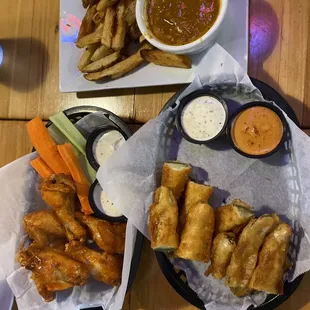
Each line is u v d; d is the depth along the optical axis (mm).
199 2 410
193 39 410
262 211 414
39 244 451
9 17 523
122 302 411
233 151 427
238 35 430
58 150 462
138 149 424
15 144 505
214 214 407
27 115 507
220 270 397
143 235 430
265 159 417
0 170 459
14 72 516
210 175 431
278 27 443
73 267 429
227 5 403
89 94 490
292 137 397
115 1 441
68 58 479
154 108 471
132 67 447
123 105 479
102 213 450
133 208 418
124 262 411
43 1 514
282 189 410
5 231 462
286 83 436
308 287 409
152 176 428
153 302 445
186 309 438
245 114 407
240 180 423
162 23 418
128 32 452
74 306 445
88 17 466
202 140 414
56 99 502
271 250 378
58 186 446
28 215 457
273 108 398
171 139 440
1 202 461
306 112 428
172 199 405
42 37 512
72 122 481
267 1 447
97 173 418
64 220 444
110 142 461
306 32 435
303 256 390
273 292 376
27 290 457
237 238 403
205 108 419
